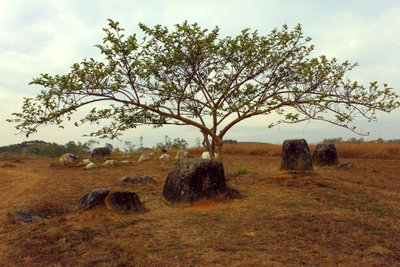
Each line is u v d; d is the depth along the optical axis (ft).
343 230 18.42
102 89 20.49
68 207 25.72
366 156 61.31
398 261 14.61
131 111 23.36
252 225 19.57
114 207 22.62
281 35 25.00
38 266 15.26
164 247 16.69
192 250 16.24
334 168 44.24
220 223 20.16
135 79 21.98
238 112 25.49
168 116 23.90
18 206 26.84
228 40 24.71
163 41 24.03
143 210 23.57
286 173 36.81
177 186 25.38
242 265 14.24
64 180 40.63
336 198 25.80
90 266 14.98
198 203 24.62
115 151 82.12
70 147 109.91
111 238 18.21
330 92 22.54
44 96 18.49
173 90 24.02
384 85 23.45
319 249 15.96
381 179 36.06
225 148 78.02
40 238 18.45
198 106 25.62
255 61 25.16
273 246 16.43
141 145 86.17
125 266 14.80
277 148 73.56
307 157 39.14
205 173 25.30
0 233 19.95
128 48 20.42
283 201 24.61
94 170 50.03
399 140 76.48
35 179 43.57
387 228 18.99
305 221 19.88
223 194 25.63
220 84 25.75
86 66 19.71
